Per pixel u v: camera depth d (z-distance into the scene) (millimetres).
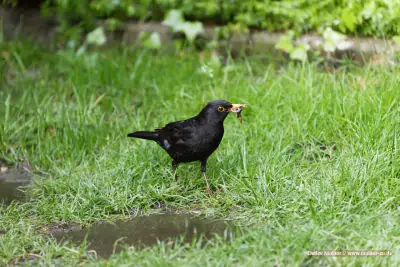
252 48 14758
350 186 8844
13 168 11977
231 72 13758
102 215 9383
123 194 9656
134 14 16594
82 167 10992
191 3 15898
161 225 8945
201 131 9594
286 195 9078
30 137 12484
